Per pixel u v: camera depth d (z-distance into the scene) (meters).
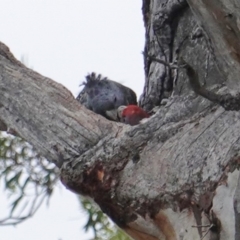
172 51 6.87
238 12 4.39
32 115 5.68
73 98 5.74
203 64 5.96
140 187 5.23
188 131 5.24
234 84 4.66
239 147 4.86
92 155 5.43
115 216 5.36
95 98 6.84
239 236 4.64
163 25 6.89
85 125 5.55
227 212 4.77
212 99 4.76
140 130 5.41
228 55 4.53
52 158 5.59
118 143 5.40
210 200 4.89
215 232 4.80
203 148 5.08
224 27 4.45
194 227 4.95
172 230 5.13
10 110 5.78
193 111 5.33
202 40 6.23
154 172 5.23
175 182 5.11
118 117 6.64
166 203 5.12
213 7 4.42
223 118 5.09
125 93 6.98
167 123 5.37
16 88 5.78
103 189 5.35
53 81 5.82
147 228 5.27
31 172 7.96
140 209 5.23
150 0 7.53
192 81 4.71
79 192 5.49
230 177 4.83
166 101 6.35
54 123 5.60
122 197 5.30
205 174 4.97
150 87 7.14
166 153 5.25
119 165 5.34
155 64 7.16
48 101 5.68
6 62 5.91
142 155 5.32
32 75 5.84
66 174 5.47
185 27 6.65
